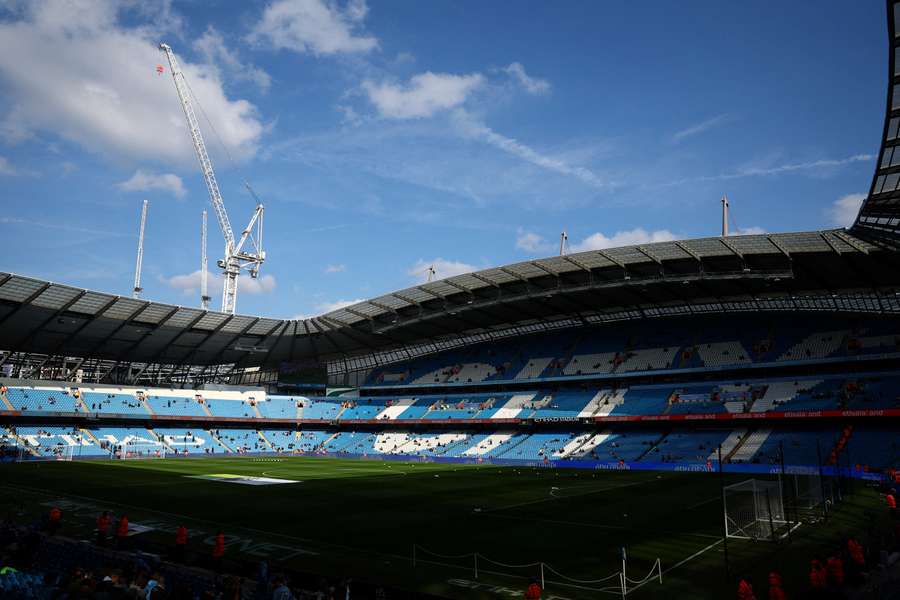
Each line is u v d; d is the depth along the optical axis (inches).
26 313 2957.7
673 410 3129.9
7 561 864.9
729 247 2402.8
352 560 1025.5
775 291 3080.7
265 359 4313.5
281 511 1501.0
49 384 3540.8
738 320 3516.2
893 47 1289.4
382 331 3715.6
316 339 4037.9
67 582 627.5
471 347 4355.3
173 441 3720.5
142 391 3875.5
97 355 3730.3
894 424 2672.2
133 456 3366.1
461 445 3629.4
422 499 1758.1
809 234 2204.7
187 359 4040.4
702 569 979.3
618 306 3508.9
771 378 3132.4
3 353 3531.0
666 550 1112.8
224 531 1245.7
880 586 860.0
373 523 1355.8
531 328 4092.0
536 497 1827.0
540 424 3619.6
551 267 2805.1
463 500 1745.8
